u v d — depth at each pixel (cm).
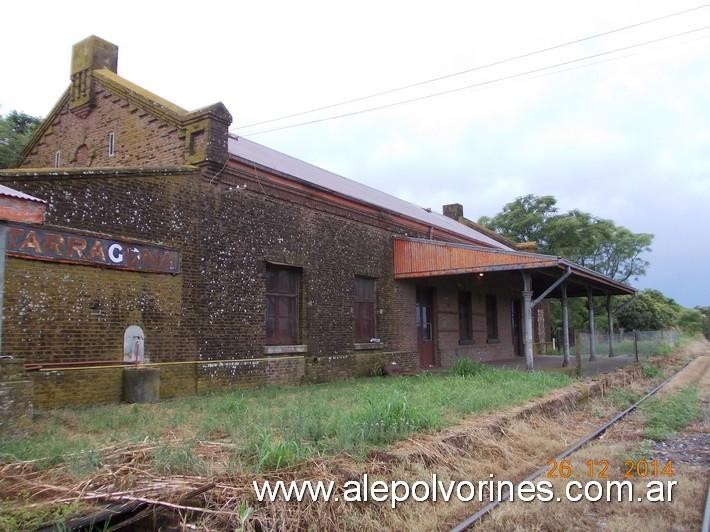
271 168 1311
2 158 1845
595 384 1412
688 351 3678
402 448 653
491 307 2427
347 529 481
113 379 951
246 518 431
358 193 1841
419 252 1750
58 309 884
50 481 481
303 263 1410
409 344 1822
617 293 2555
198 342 1113
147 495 452
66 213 904
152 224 1044
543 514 546
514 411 934
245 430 684
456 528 500
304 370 1383
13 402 658
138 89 1308
